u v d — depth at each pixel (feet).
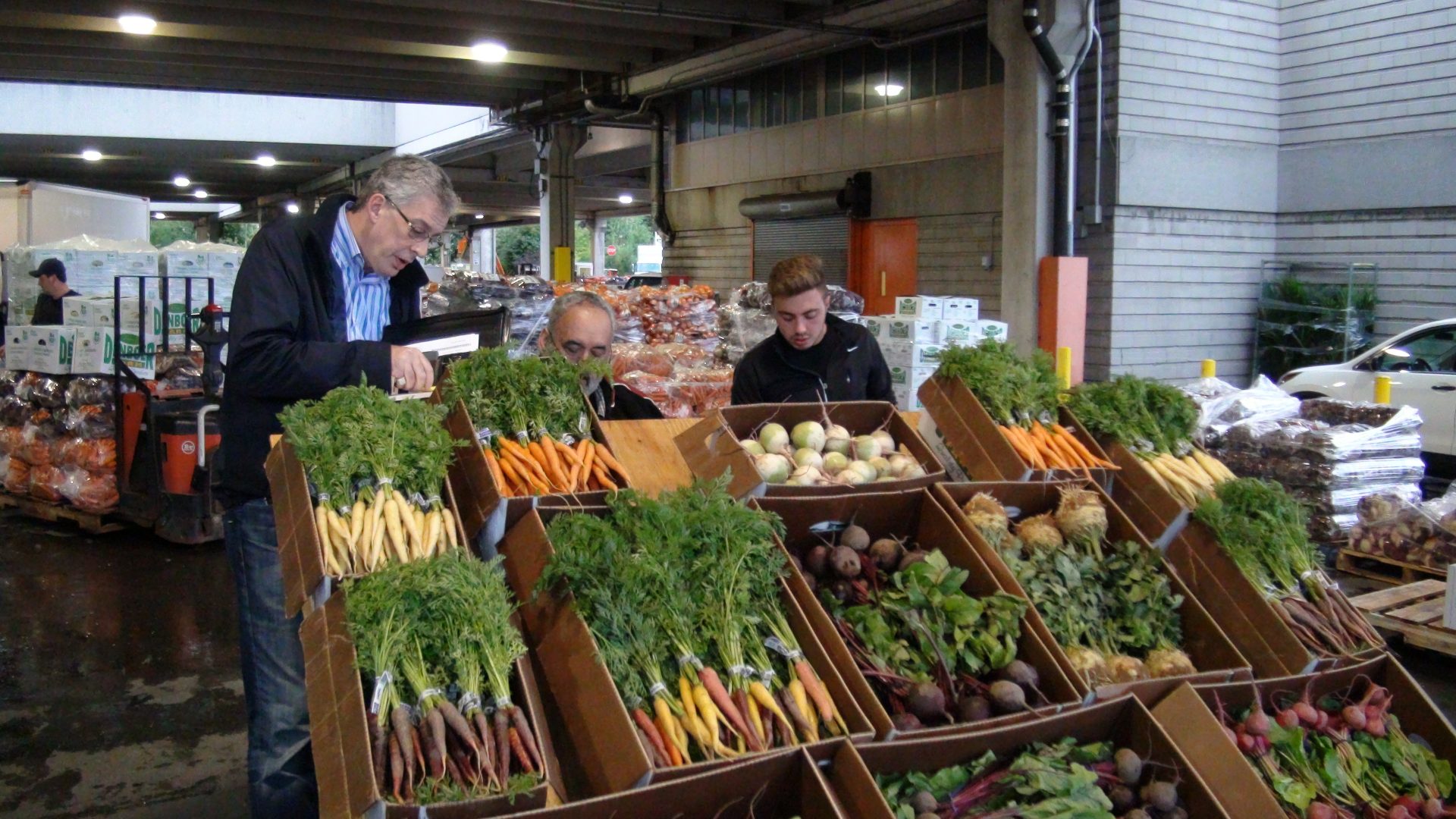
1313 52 38.22
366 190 9.33
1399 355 31.68
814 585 8.09
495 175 87.10
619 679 6.57
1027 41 31.68
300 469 7.52
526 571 7.36
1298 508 9.39
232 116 70.69
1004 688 7.23
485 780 5.89
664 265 60.29
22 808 11.91
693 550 7.22
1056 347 31.89
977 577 8.13
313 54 45.37
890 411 10.21
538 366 8.86
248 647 8.94
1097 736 7.39
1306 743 7.92
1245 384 39.88
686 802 6.02
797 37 43.37
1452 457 30.04
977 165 39.99
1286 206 39.52
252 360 8.45
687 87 54.08
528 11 36.65
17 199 42.65
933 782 6.67
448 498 7.82
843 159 46.65
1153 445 10.29
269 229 8.90
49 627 18.15
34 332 24.61
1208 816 6.91
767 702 6.66
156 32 39.27
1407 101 36.04
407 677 6.22
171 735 13.94
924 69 42.11
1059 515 8.99
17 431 25.44
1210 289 38.42
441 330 10.49
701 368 24.40
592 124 60.39
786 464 9.18
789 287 11.57
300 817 8.77
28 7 34.45
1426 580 17.95
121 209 47.73
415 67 47.83
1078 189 35.91
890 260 44.78
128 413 23.52
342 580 6.75
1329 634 8.73
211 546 23.54
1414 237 36.24
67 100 66.18
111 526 24.25
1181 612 8.70
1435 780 8.07
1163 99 36.19
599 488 8.46
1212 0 36.91
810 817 6.26
